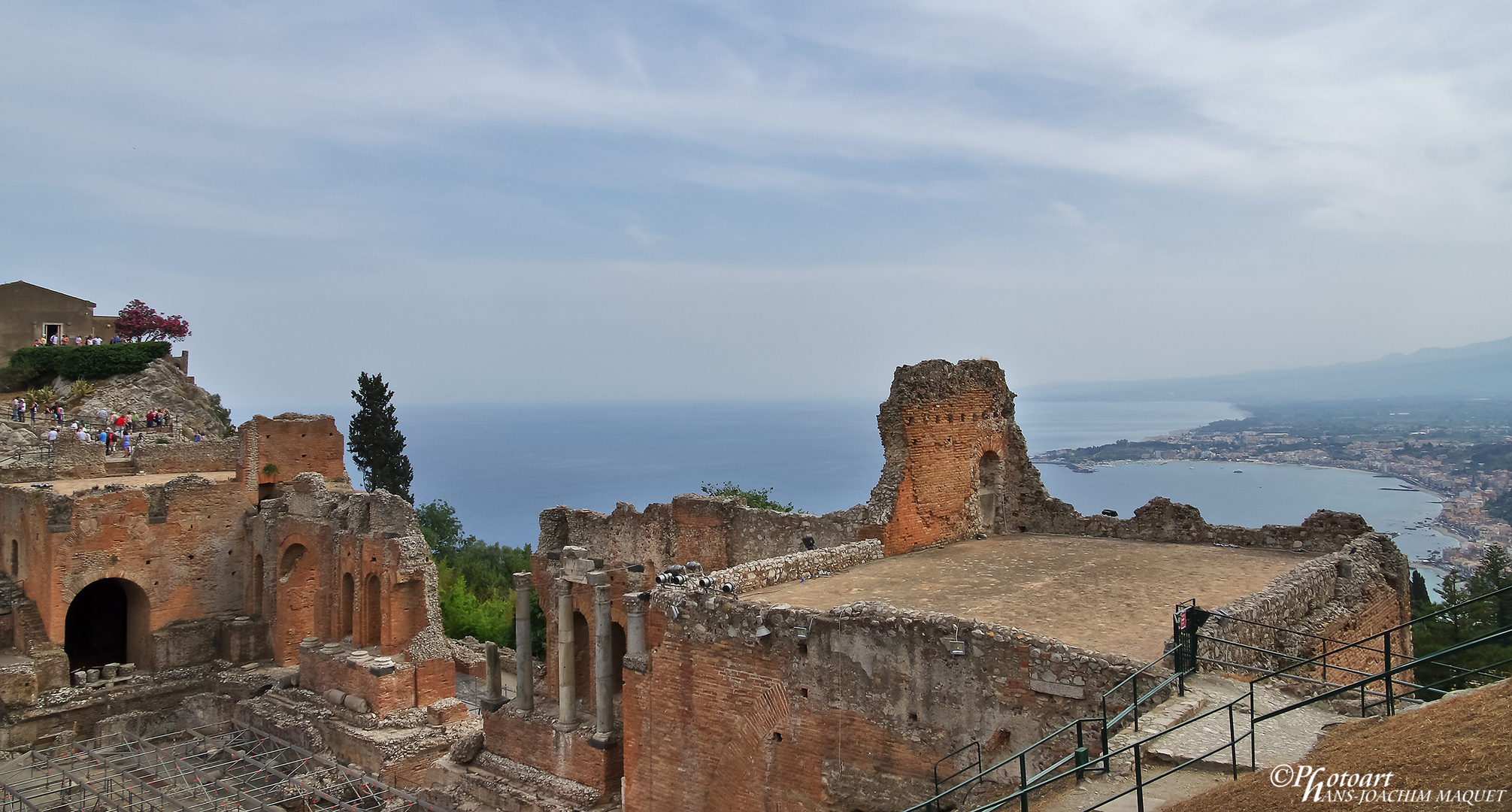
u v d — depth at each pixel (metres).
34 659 49.94
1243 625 20.38
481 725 45.47
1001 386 37.38
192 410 87.62
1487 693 14.16
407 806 38.31
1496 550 47.44
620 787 33.47
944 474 33.84
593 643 38.06
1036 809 15.28
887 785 20.30
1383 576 29.20
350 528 50.56
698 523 39.66
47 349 84.88
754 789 22.67
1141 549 32.31
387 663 45.28
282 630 54.62
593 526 44.41
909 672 20.11
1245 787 13.68
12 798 42.22
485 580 76.88
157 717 51.50
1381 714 16.98
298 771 43.53
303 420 61.34
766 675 22.47
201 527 57.09
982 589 25.53
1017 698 18.59
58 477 60.81
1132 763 15.89
